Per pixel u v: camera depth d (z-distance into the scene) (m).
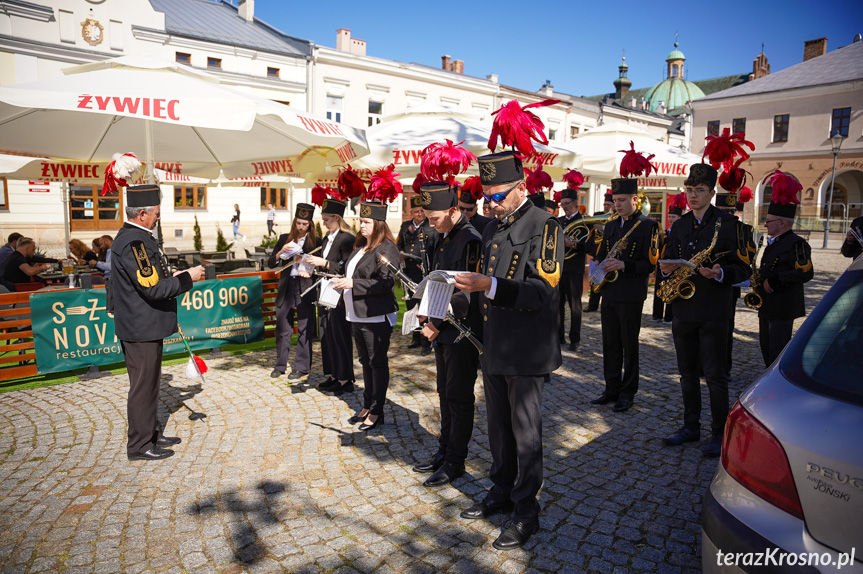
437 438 4.18
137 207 3.75
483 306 2.92
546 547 2.79
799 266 4.58
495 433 3.04
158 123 6.11
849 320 1.79
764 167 33.78
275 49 22.41
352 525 3.00
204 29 21.72
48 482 3.49
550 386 5.47
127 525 3.00
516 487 2.87
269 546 2.80
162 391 5.24
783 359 1.86
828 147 31.30
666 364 6.24
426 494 3.34
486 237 3.02
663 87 63.44
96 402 4.95
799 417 1.61
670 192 14.56
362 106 25.19
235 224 22.88
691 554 2.72
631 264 4.55
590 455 3.86
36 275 8.10
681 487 3.40
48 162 8.09
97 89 4.26
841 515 1.45
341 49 25.33
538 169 5.80
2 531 2.95
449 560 2.69
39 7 17.39
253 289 6.91
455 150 3.25
